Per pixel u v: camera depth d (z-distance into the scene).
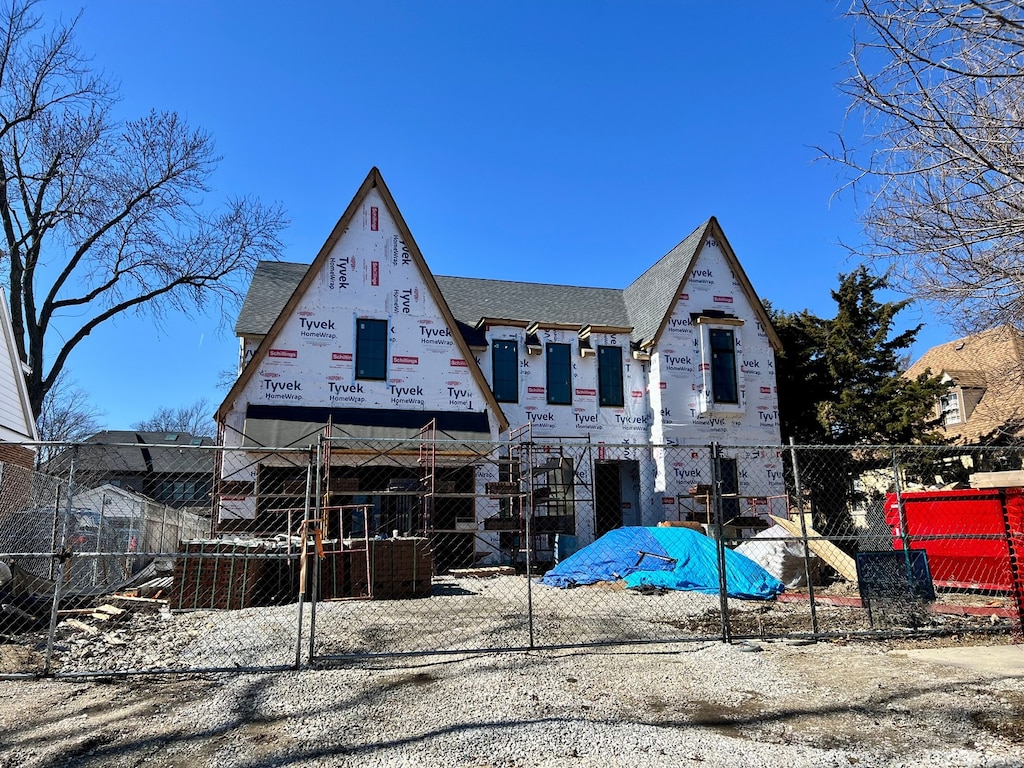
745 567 13.51
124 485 37.53
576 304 26.52
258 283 23.16
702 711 5.65
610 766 4.56
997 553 11.91
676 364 22.66
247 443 17.81
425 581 13.20
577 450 22.25
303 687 6.37
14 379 21.27
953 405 25.50
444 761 4.65
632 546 15.09
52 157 28.56
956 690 6.12
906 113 6.47
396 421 19.38
